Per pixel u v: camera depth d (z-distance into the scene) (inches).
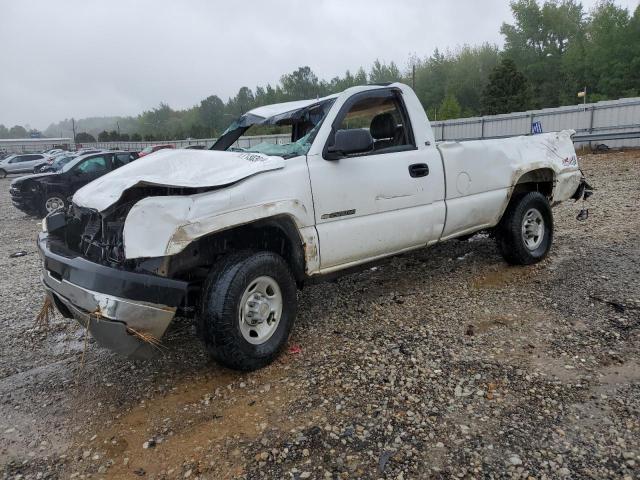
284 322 147.6
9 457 114.0
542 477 96.1
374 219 165.0
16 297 232.8
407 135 180.7
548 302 178.4
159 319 124.4
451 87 2891.2
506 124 907.4
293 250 148.6
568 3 2539.4
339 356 147.8
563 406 117.6
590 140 701.3
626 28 2034.9
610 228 269.1
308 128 168.2
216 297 130.8
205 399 131.0
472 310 177.2
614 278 192.9
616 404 117.0
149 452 111.7
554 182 228.4
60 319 199.3
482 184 198.5
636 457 99.7
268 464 104.2
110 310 119.0
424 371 136.1
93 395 138.9
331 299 198.1
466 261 234.4
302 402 125.3
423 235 181.2
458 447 105.7
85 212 148.9
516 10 2615.7
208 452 109.7
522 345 148.6
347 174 157.6
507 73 1844.2
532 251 218.8
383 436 110.4
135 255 121.3
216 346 132.7
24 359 165.5
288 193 142.5
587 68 2215.8
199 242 135.4
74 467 108.9
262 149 166.6
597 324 157.6
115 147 2984.7
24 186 538.3
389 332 162.7
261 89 4151.1
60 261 133.0
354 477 99.0
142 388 140.3
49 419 128.6
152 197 124.5
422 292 198.7
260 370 142.9
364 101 169.3
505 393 124.2
